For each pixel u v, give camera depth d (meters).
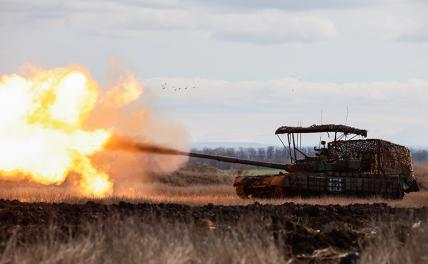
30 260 46.28
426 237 57.75
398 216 80.88
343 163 168.88
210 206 85.31
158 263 46.91
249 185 163.12
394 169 178.75
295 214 85.12
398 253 52.75
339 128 168.25
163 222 57.81
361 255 53.31
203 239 55.47
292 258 55.41
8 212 69.38
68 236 56.66
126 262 47.41
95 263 47.28
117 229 54.84
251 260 48.22
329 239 62.47
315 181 161.50
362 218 80.56
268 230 63.34
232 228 61.94
